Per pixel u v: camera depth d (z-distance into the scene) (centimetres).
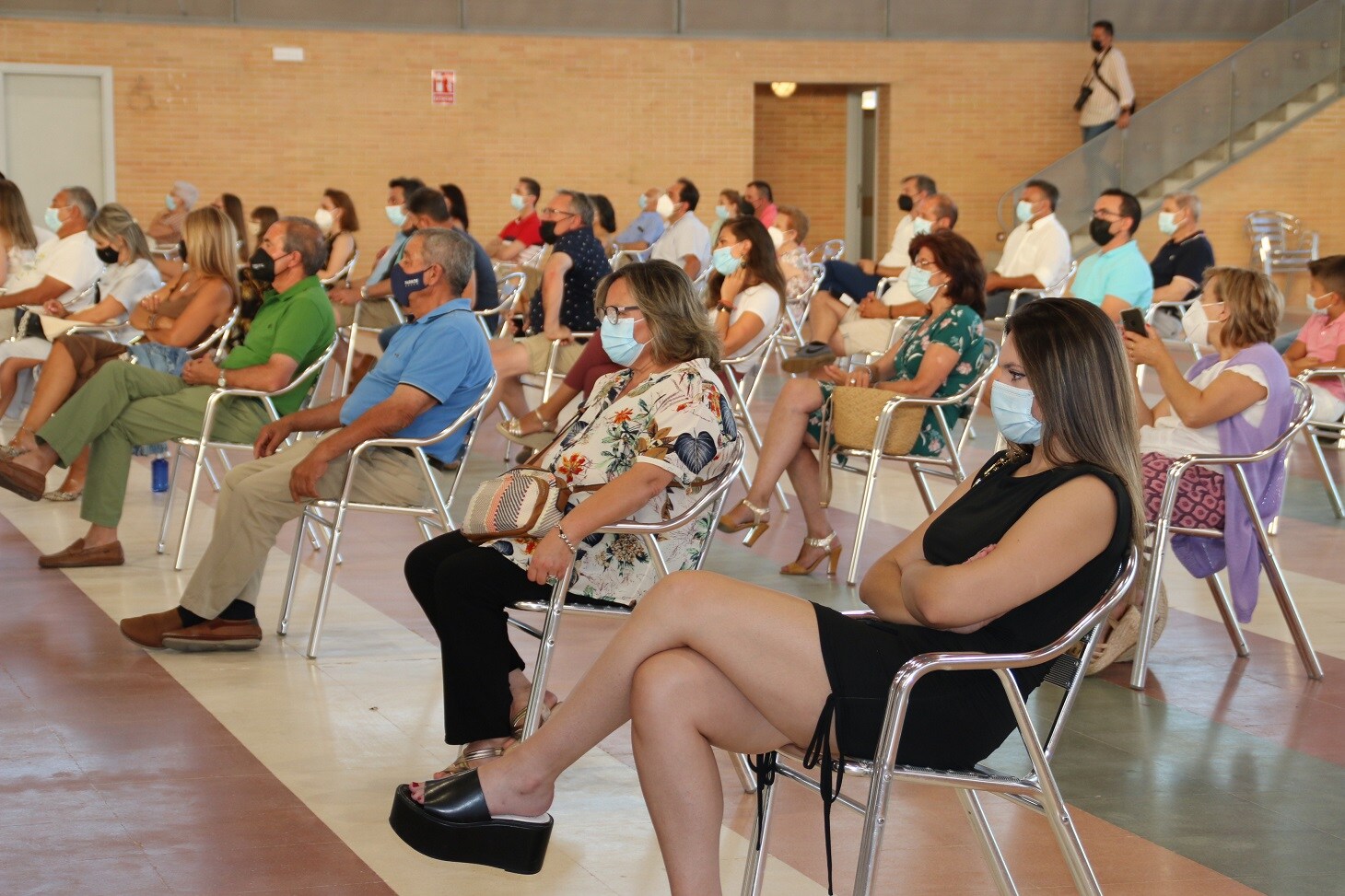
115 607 518
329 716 409
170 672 446
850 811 346
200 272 633
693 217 1194
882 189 1800
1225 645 495
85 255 816
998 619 253
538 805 274
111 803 344
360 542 630
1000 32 1770
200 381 555
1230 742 397
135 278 797
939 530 267
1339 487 775
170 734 392
